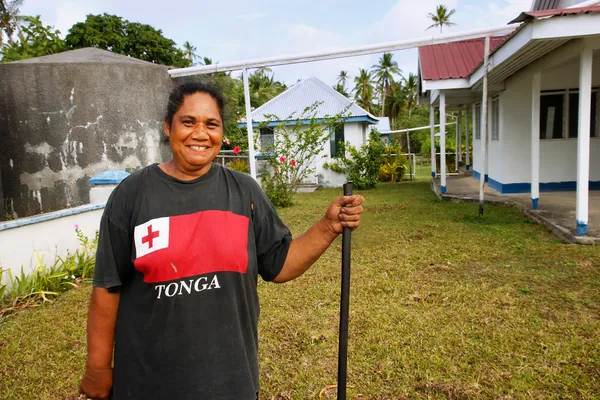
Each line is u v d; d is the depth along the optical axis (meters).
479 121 13.04
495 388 2.68
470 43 10.73
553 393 2.61
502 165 9.45
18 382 2.96
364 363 3.03
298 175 12.41
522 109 9.16
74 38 22.75
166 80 8.13
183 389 1.42
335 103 15.56
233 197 1.56
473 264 5.03
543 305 3.80
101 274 1.47
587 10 4.88
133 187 1.50
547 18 4.97
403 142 38.34
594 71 8.42
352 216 1.68
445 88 9.64
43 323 3.88
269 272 1.72
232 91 13.79
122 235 1.47
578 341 3.16
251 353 1.54
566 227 6.03
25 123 7.26
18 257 4.59
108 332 1.52
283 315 3.83
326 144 15.07
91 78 7.31
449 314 3.71
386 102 41.72
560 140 8.97
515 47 5.90
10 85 7.20
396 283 4.48
